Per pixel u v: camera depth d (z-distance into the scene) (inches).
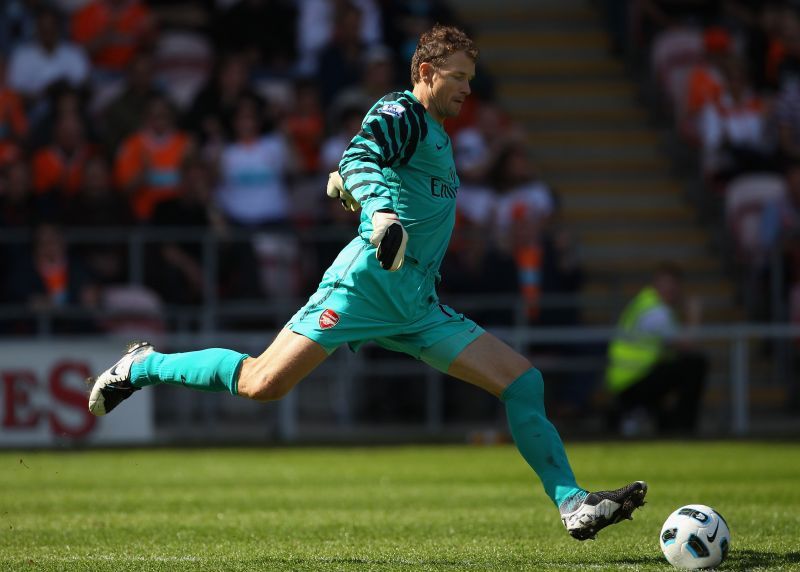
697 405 1932.8
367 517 1008.9
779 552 776.3
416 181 727.7
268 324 2016.5
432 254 742.5
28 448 1749.5
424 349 743.7
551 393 1983.3
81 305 2016.5
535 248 2094.0
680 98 2598.4
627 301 2214.6
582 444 1769.2
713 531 710.5
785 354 2122.3
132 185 2140.7
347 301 723.4
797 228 2301.9
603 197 2568.9
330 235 2057.1
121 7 2390.5
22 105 2244.1
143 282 2052.2
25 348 1771.7
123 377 771.4
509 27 2851.9
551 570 706.2
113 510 1072.2
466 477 1363.2
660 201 2566.4
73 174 2142.0
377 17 2450.8
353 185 689.0
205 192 2094.0
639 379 1914.4
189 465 1508.4
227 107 2223.2
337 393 1973.4
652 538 853.2
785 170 2440.9
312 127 2244.1
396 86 2417.6
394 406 1978.3
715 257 2486.5
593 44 2834.6
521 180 2229.3
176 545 841.5
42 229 2011.6
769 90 2566.4
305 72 2400.3
